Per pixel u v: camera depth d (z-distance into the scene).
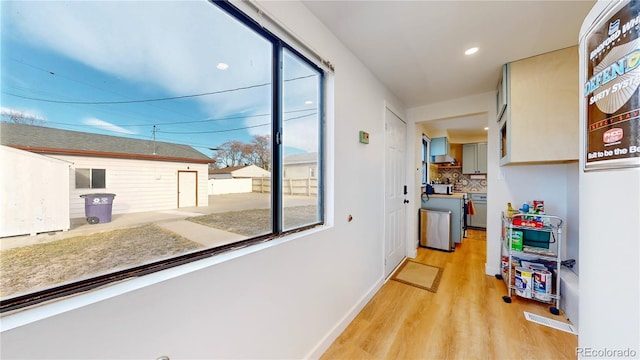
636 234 0.57
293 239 1.30
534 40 1.70
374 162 2.29
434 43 1.75
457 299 2.15
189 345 0.83
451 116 3.00
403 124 3.17
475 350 1.52
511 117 2.00
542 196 2.42
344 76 1.78
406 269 2.86
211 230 1.02
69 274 0.65
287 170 1.40
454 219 3.83
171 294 0.78
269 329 1.15
